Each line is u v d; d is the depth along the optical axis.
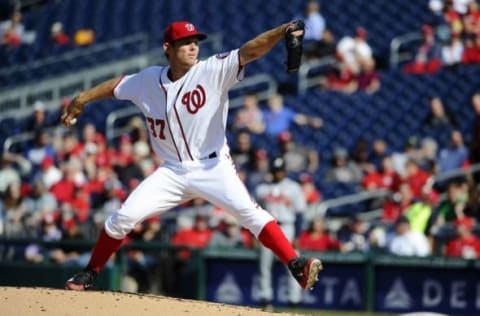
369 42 76.38
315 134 65.62
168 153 25.72
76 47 82.94
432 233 48.75
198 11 84.75
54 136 66.94
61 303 23.62
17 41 85.38
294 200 45.91
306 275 25.11
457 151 58.22
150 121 25.73
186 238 49.34
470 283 46.06
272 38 24.42
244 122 64.75
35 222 53.59
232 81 25.02
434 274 46.31
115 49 81.19
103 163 59.22
